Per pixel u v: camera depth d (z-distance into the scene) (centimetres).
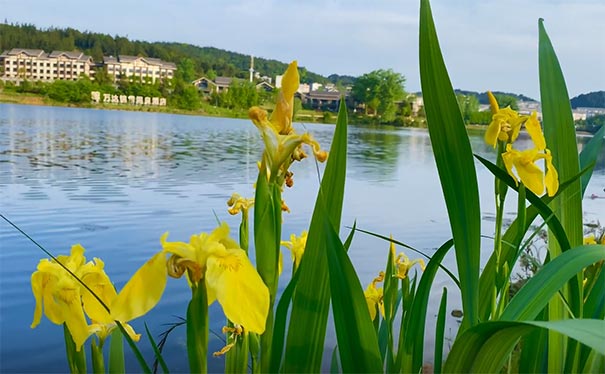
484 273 188
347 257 132
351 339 133
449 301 595
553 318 179
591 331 94
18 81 9269
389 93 7844
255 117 138
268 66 11556
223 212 1155
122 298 109
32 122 4503
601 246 139
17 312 563
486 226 995
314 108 7544
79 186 1499
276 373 140
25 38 10362
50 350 479
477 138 3931
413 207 1350
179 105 8900
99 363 135
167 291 609
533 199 167
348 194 1562
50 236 902
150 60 10675
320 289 139
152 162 2202
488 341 126
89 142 3064
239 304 109
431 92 143
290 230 1006
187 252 110
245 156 2623
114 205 1211
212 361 444
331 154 145
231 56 12025
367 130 6594
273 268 137
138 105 8819
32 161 2053
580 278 175
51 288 125
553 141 192
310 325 140
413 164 2678
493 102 175
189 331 113
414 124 7919
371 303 217
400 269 209
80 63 10081
